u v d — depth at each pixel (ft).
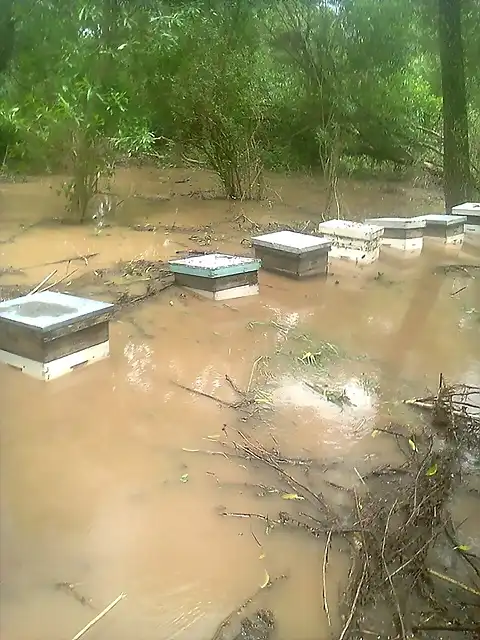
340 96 33.60
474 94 33.37
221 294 15.69
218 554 7.38
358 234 19.70
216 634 6.29
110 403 10.58
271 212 29.14
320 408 10.93
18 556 7.13
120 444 9.42
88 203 26.71
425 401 11.16
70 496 8.18
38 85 23.93
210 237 23.24
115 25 24.45
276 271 18.11
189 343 13.17
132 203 29.60
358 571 7.13
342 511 8.23
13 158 29.37
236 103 30.55
